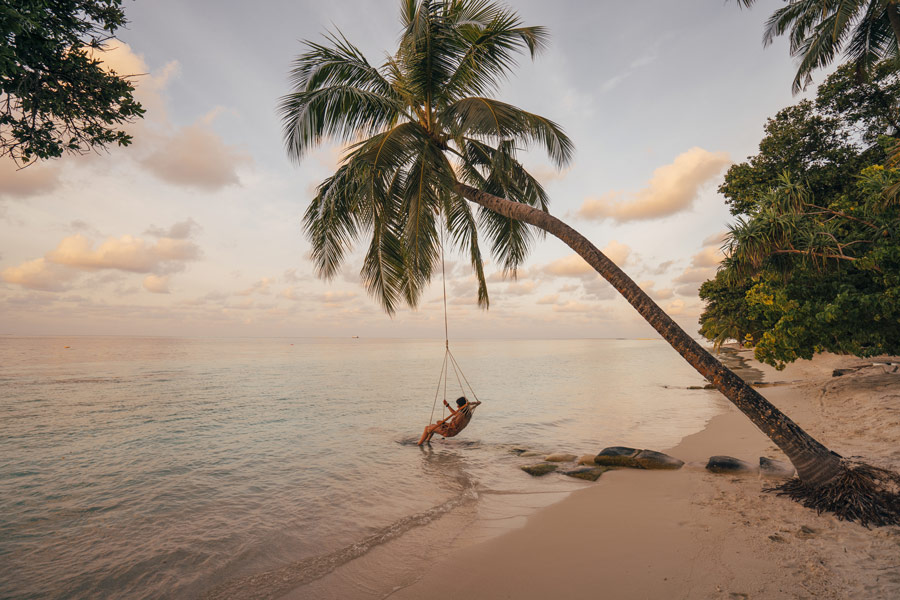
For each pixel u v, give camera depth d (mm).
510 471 8508
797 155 17766
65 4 3816
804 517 4941
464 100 8070
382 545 5324
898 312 9977
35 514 6605
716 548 4391
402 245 9383
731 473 7051
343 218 8938
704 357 5723
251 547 5402
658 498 6168
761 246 8102
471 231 11070
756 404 5477
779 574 3768
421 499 7086
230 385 26922
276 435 12422
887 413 9688
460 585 4164
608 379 29094
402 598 4031
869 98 16844
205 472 8828
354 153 8836
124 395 21984
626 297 6184
